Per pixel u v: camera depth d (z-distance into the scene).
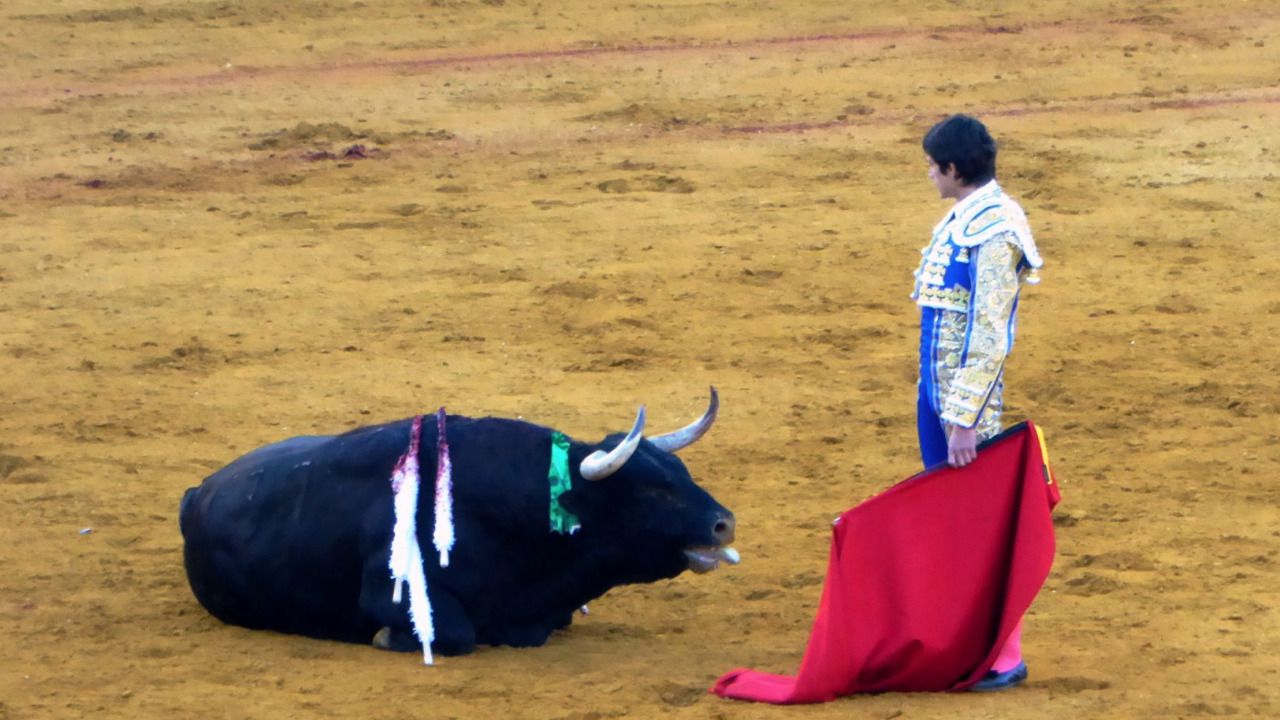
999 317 20.30
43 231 55.69
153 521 30.33
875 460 34.19
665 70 80.88
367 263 51.56
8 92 78.06
